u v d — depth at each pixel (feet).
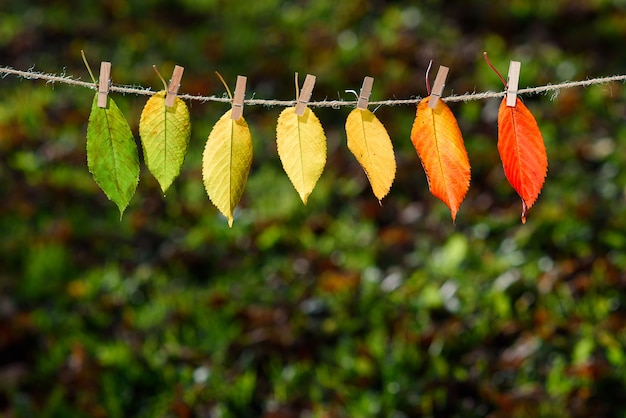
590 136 16.60
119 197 4.77
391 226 15.07
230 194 4.72
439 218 14.90
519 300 12.39
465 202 15.38
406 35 21.52
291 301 13.07
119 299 13.37
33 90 19.65
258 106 19.34
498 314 12.19
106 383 11.39
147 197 16.06
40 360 11.96
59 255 14.20
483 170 16.19
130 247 14.82
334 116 18.88
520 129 4.60
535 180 4.64
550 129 16.90
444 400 10.91
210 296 13.14
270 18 23.03
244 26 22.50
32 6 23.82
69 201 16.10
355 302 12.82
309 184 4.69
